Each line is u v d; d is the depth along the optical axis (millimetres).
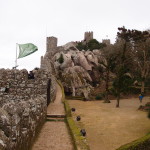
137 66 56125
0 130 6215
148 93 50031
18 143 7809
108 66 40906
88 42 88750
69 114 20344
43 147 11734
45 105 20000
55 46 75250
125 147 12398
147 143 13367
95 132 19656
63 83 47531
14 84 21641
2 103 21266
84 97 44750
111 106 35594
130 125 22469
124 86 35562
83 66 55312
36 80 22047
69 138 13781
